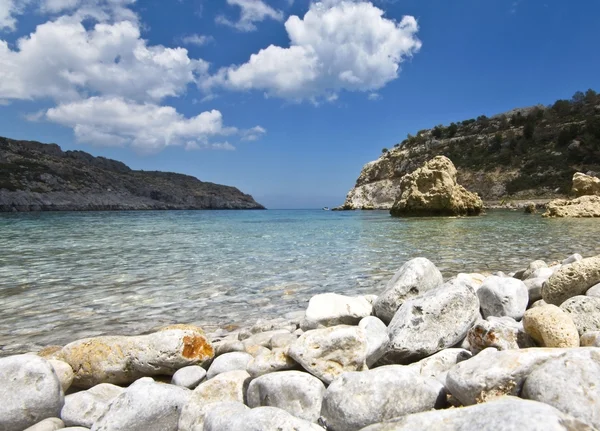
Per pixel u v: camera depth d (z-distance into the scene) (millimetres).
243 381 3689
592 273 5301
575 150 77312
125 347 4375
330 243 18469
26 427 3250
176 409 3342
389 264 12086
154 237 22781
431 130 126812
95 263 12828
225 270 11398
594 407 2383
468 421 2086
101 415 3209
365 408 2828
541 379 2627
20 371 3396
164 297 8359
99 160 194500
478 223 31156
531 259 12703
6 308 7547
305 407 3143
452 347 4348
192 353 4430
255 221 44375
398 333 4195
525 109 123062
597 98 102375
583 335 3891
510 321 4594
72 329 6391
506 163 85312
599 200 38688
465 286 4656
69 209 115938
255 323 6645
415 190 45125
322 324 5320
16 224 36562
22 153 135625
